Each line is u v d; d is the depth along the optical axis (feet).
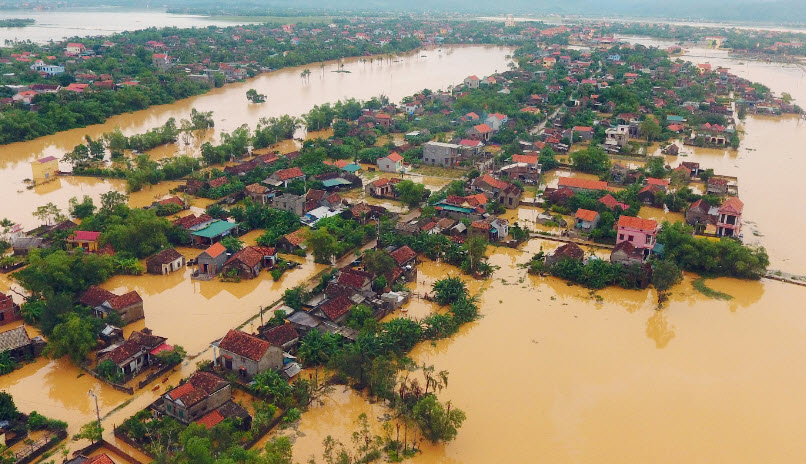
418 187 526.98
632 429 270.05
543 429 269.03
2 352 301.63
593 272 401.29
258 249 416.87
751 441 264.31
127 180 559.79
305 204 493.77
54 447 247.91
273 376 282.36
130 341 301.43
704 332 348.18
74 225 452.35
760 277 415.23
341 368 291.17
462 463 248.11
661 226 479.41
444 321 339.77
